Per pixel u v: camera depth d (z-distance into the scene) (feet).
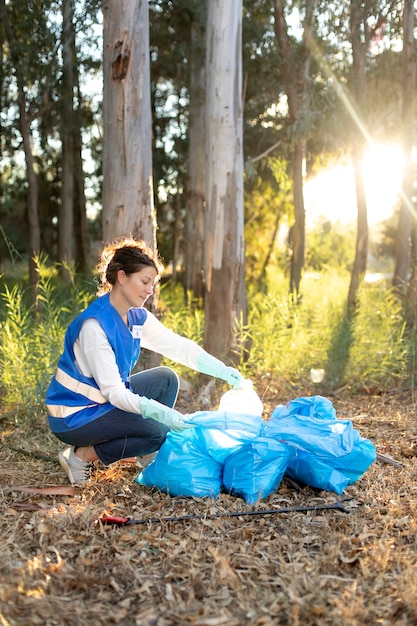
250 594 8.21
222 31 20.42
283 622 7.70
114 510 10.61
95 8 29.14
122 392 10.88
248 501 10.96
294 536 9.80
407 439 14.57
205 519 10.30
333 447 11.25
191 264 36.65
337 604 7.85
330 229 43.91
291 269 30.09
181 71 39.78
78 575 8.52
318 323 24.18
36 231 34.42
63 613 7.71
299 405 12.47
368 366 20.61
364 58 27.25
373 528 10.05
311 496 11.37
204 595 8.21
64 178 39.91
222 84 20.40
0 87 36.27
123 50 17.83
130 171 18.25
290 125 28.76
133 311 11.93
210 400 18.33
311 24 28.81
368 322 23.11
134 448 11.61
